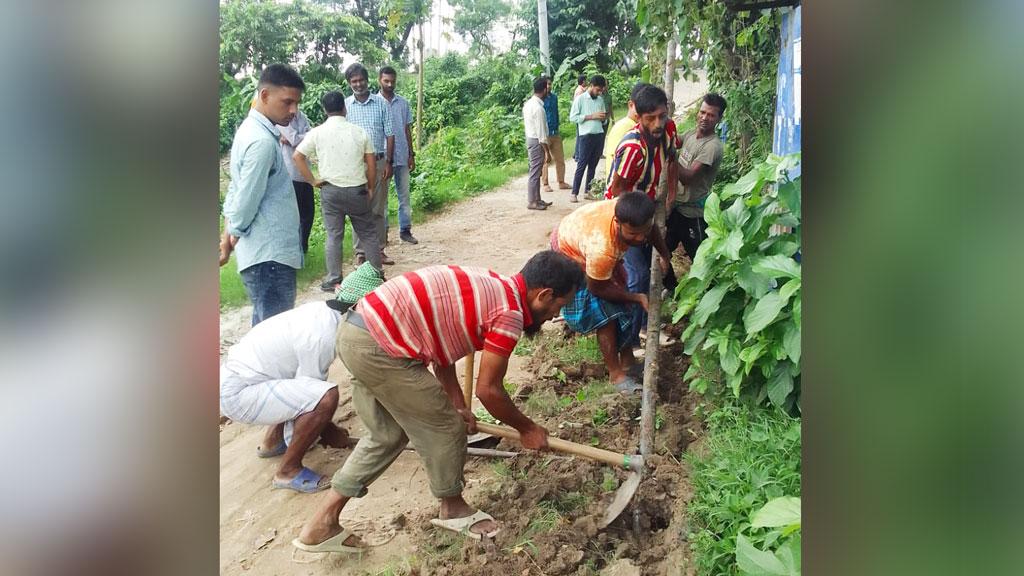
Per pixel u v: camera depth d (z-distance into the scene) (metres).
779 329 3.40
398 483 3.69
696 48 6.00
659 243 4.41
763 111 6.45
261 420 3.61
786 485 2.94
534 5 20.27
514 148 15.10
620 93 18.42
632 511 3.16
